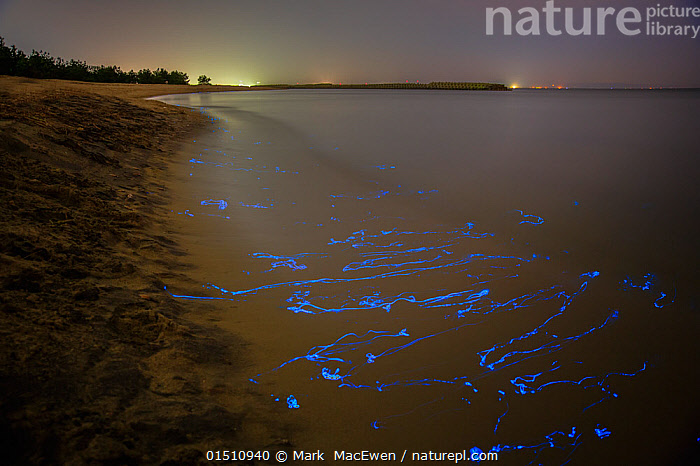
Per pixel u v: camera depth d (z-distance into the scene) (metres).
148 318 3.19
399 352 3.47
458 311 4.19
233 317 3.69
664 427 2.88
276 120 20.97
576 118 24.75
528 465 2.50
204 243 5.22
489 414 2.88
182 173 8.34
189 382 2.67
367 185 9.01
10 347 2.38
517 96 65.50
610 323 4.12
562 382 3.26
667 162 12.04
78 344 2.64
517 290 4.71
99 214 5.00
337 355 3.34
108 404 2.24
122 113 14.10
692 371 3.46
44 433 1.91
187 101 31.55
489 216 7.30
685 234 6.56
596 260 5.61
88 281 3.47
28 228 3.92
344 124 20.34
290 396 2.83
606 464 2.56
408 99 49.84
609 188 9.30
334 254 5.35
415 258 5.40
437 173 10.50
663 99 53.41
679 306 4.48
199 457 2.11
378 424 2.68
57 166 6.16
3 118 7.40
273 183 8.55
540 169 11.15
